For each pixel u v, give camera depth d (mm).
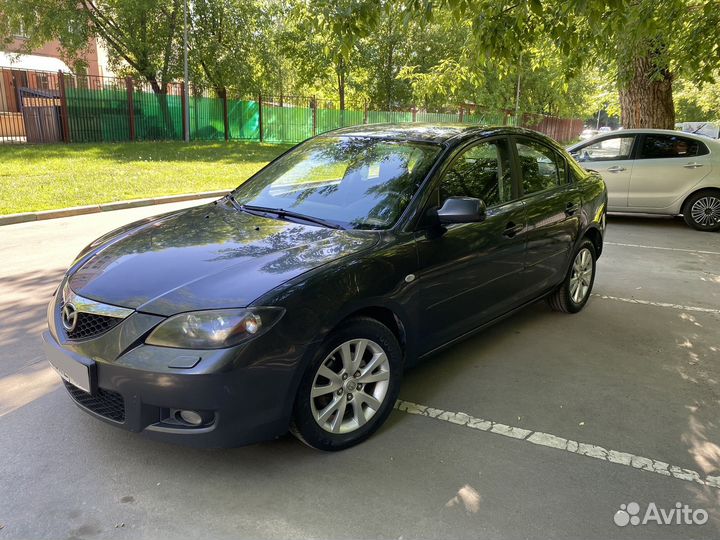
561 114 39438
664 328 4832
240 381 2410
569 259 4832
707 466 2875
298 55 30062
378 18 5410
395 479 2691
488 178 3908
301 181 3852
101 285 2686
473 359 4121
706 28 7766
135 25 23641
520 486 2668
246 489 2590
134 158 16219
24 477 2621
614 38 8422
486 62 6773
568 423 3258
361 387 2953
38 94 18656
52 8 22078
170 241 3109
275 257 2822
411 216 3250
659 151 9430
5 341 4129
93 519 2377
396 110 34250
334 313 2691
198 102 23875
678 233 9109
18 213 8711
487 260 3721
